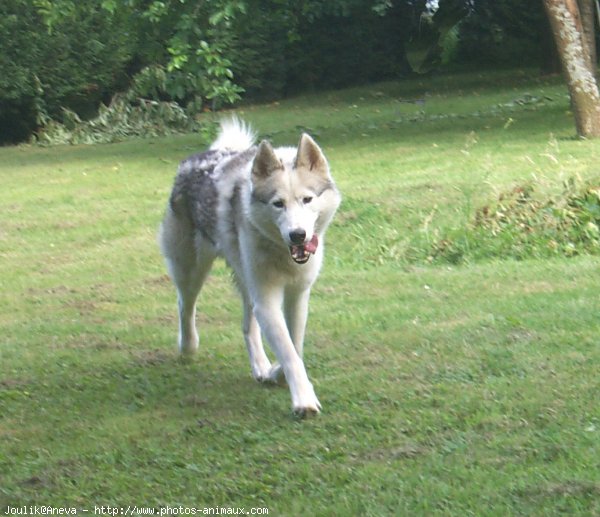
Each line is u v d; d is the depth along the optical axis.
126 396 7.30
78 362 8.28
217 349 8.43
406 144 20.31
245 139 8.17
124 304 10.38
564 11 17.91
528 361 7.41
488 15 36.22
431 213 12.77
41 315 10.06
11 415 6.99
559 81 32.59
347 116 28.92
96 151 25.19
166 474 5.80
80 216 15.62
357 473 5.61
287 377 6.64
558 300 9.10
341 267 11.42
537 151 17.03
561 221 11.47
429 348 7.93
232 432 6.39
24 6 27.92
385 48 38.56
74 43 29.00
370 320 8.92
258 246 6.79
